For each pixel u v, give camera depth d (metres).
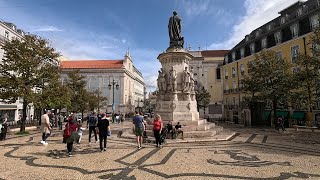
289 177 5.44
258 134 15.34
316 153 8.41
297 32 25.56
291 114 25.28
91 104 33.69
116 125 26.06
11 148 9.42
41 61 17.22
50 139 12.36
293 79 15.77
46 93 16.31
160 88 14.64
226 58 42.00
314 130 16.61
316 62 13.37
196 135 12.12
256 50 33.03
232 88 39.56
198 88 43.31
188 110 13.79
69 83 29.12
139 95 87.19
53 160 7.22
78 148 9.41
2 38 27.06
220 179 5.27
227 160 7.23
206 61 47.91
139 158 7.51
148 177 5.46
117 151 8.74
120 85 60.97
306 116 23.81
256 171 5.95
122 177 5.46
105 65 63.12
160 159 7.38
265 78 22.00
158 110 14.35
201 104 40.91
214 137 12.05
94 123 11.02
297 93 16.81
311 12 23.72
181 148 9.41
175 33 15.29
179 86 14.37
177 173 5.79
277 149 9.25
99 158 7.52
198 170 6.05
